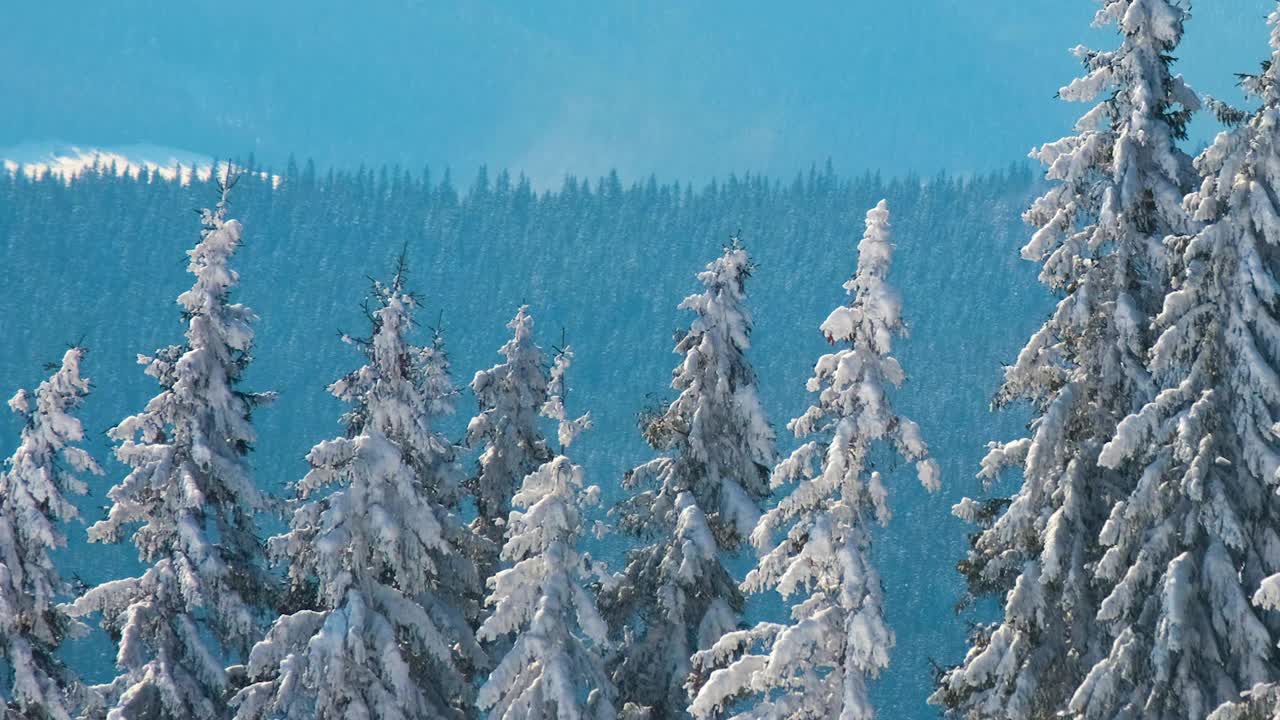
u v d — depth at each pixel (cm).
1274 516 4122
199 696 5459
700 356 5512
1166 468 4066
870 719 4297
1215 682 4034
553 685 4938
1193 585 4034
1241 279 3991
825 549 4438
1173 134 4416
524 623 5291
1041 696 4294
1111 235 4281
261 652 5228
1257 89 4091
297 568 5450
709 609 5488
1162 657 3931
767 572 4569
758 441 5497
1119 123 4409
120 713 5334
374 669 5291
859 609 4384
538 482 5131
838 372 4472
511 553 5069
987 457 4416
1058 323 4356
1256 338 4059
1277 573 3753
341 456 5344
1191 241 4088
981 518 4606
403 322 5469
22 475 5503
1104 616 4019
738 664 4547
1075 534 4278
